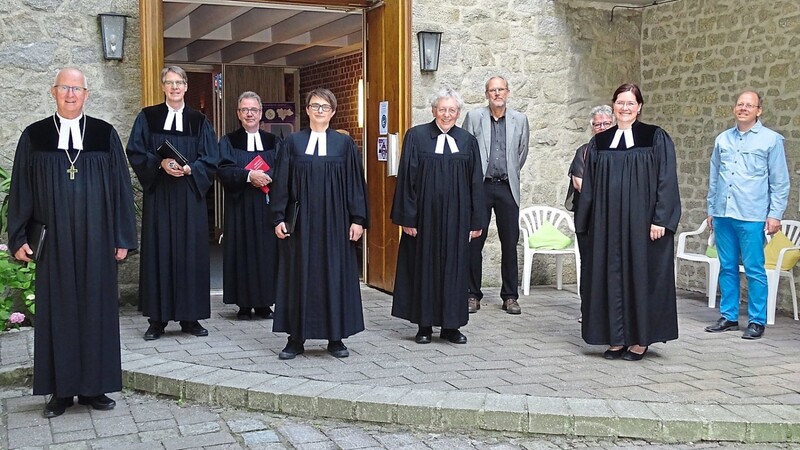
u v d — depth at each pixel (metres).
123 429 3.88
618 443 3.75
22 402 4.29
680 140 7.53
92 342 4.01
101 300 4.03
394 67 6.84
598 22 7.73
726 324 5.70
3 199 6.09
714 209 5.76
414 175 5.18
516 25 7.41
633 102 4.84
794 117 6.36
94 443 3.69
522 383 4.31
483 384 4.29
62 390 3.97
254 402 4.13
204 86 13.17
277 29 9.72
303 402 4.05
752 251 5.50
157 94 6.11
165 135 5.30
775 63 6.51
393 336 5.41
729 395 4.12
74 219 3.95
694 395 4.12
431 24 7.12
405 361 4.75
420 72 7.09
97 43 6.22
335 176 4.82
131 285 6.45
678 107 7.54
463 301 5.18
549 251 6.94
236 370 4.52
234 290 5.96
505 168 6.24
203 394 4.24
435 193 5.12
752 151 5.53
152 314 5.29
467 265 5.20
